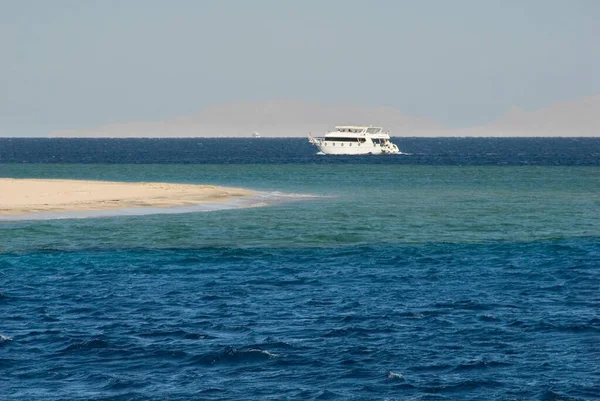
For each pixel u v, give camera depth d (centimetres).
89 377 8544
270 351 9381
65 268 14375
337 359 9119
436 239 18288
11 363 8956
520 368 8862
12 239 17150
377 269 14575
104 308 11425
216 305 11638
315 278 13675
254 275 13900
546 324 10600
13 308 11419
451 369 8825
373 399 7975
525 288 12950
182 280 13438
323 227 19838
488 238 18538
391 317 10969
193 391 8150
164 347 9538
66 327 10394
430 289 12850
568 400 7956
